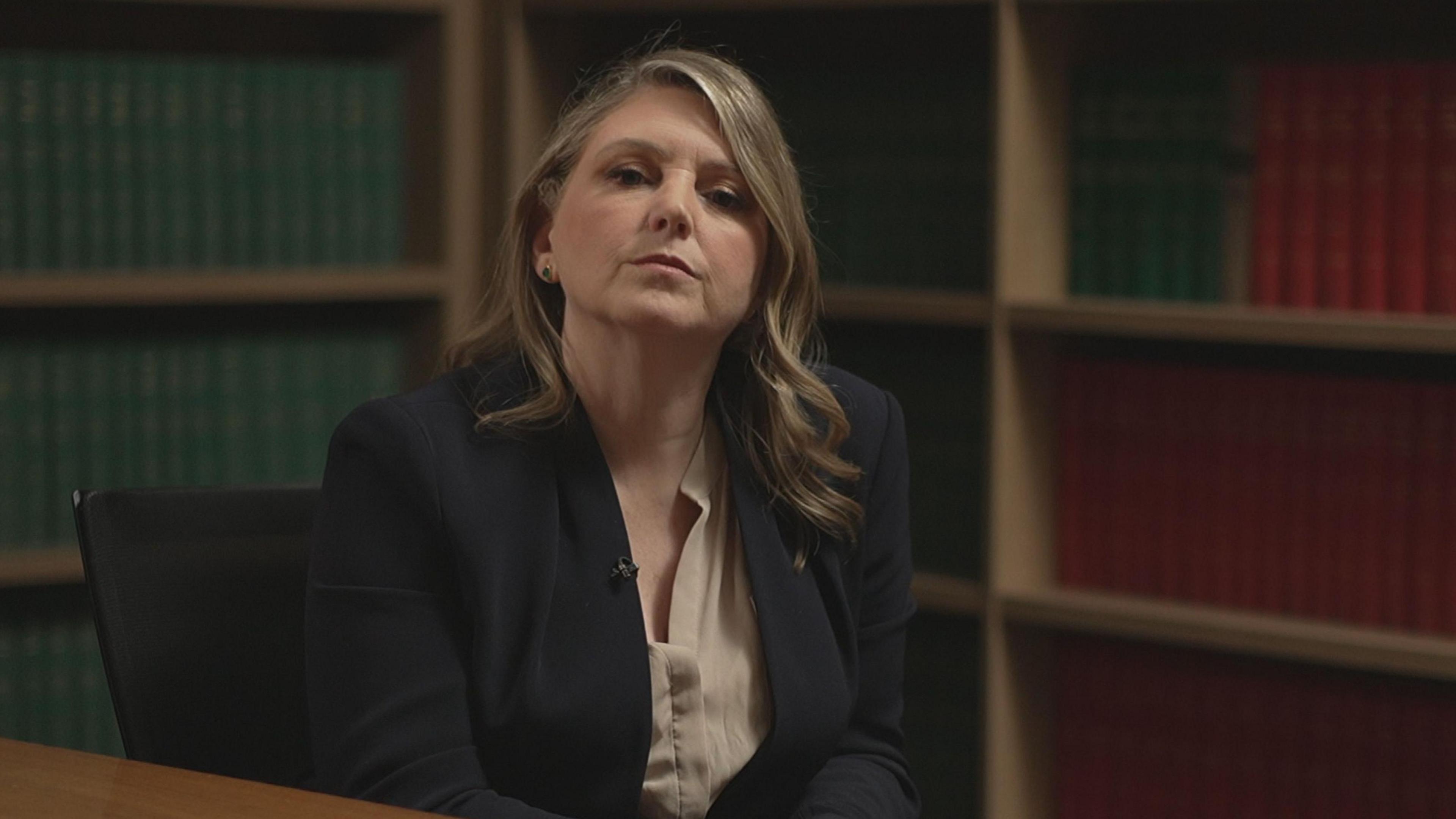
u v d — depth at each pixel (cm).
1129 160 636
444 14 736
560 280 348
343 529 330
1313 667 634
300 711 369
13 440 656
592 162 341
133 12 732
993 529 649
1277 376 615
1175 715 649
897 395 693
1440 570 589
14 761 286
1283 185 604
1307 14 659
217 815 260
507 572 331
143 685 349
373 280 716
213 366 692
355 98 721
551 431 347
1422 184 579
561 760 329
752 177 341
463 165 743
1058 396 670
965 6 716
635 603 339
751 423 365
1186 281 627
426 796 311
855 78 689
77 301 648
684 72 344
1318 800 620
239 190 695
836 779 368
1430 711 598
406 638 323
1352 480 603
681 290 332
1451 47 630
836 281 702
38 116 652
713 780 346
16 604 674
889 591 392
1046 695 680
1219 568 632
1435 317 579
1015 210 636
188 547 364
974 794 683
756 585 354
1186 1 652
